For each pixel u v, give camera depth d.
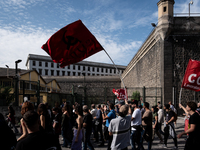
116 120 3.51
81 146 4.70
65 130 6.05
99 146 6.50
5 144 2.91
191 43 14.55
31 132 1.96
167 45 14.62
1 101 11.35
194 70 7.28
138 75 24.02
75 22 6.21
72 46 6.35
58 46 6.26
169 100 14.28
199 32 14.41
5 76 14.80
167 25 14.27
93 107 8.12
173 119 5.74
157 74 15.85
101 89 42.78
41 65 75.06
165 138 6.07
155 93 16.11
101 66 89.19
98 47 6.50
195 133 3.46
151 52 17.73
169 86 14.36
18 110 11.21
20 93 12.10
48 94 15.78
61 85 46.31
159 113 6.98
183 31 14.50
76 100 21.31
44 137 1.95
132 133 5.23
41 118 4.68
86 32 6.37
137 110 5.32
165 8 14.54
